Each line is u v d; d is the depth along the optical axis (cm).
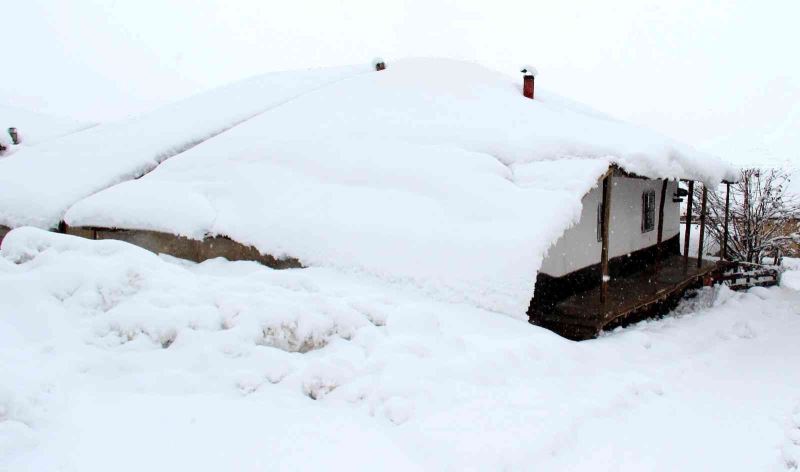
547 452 373
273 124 1193
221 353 434
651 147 884
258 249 880
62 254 530
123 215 1005
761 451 431
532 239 698
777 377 630
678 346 728
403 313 530
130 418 349
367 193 884
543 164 844
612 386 516
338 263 802
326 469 317
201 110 1470
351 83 1338
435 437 359
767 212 1625
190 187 1031
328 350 473
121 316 454
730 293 1154
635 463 387
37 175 1244
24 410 330
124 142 1334
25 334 431
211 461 314
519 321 656
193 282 538
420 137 984
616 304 811
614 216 1013
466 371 454
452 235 751
